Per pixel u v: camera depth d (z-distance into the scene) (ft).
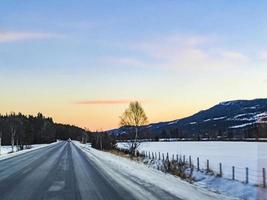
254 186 57.88
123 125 240.12
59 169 90.38
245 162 152.56
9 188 54.54
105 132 320.29
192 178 77.97
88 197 45.09
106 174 77.05
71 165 103.96
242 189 57.06
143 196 45.52
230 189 59.93
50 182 62.49
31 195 47.21
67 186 56.65
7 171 85.10
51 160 127.65
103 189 52.70
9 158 141.38
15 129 334.85
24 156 155.84
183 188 54.34
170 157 195.42
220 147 340.59
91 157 147.84
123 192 49.42
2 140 382.22
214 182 72.28
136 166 102.22
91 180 65.31
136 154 206.90
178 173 82.89
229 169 114.21
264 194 37.55
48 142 596.70
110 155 172.45
